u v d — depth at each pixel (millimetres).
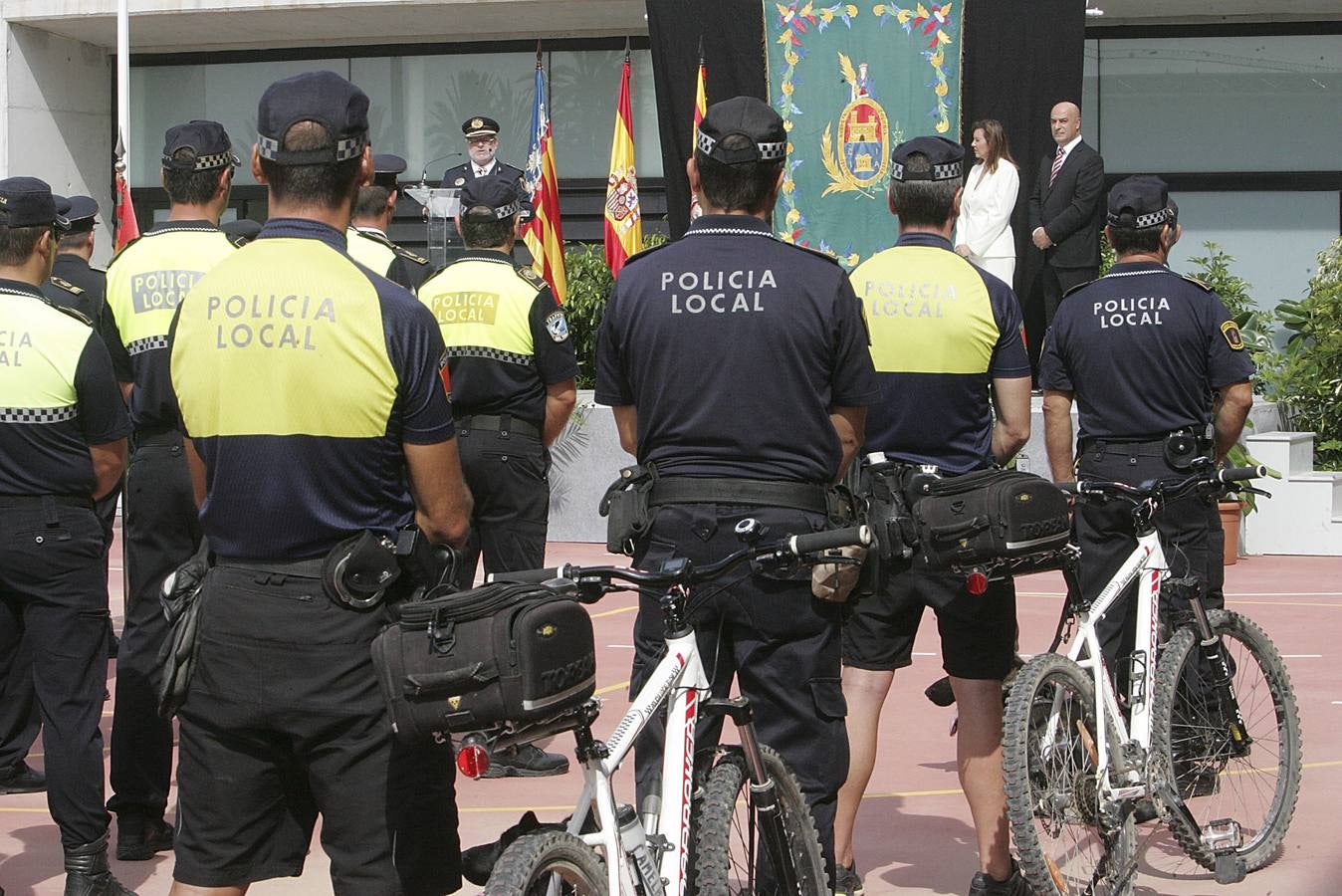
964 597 5086
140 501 5914
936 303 5207
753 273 4227
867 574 4254
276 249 3654
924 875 5605
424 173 19469
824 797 4289
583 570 3699
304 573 3600
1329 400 14992
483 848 3586
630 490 4277
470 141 12219
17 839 6184
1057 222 13414
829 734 4297
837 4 15188
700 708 3875
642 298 4305
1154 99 17781
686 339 4219
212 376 3615
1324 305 15219
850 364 4281
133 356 5879
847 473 4539
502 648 3254
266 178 3727
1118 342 6125
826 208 15344
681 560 3756
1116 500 5938
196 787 3691
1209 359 6090
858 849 5906
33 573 5215
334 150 3672
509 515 7016
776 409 4188
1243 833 5715
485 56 19281
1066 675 4910
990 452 5410
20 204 5277
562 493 14141
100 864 5273
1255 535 13766
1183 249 17859
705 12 15414
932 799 6570
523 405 7016
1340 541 13539
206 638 3625
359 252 6824
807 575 4188
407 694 3295
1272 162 17594
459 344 6941
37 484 5266
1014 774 4668
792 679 4242
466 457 6965
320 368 3562
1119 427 6152
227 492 3607
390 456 3664
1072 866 4941
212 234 5949
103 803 5305
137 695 5895
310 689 3578
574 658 3334
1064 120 13594
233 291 3629
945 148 5305
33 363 5215
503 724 3293
